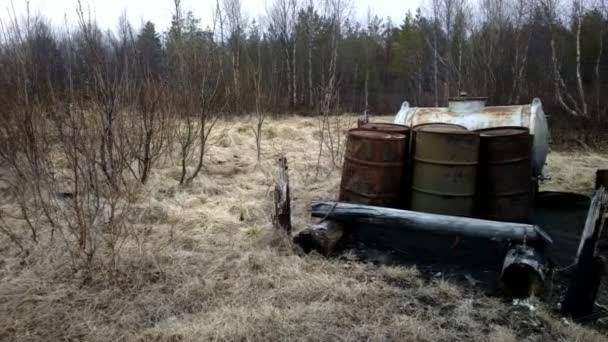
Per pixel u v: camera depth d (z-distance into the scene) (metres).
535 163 4.68
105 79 4.94
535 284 3.08
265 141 9.47
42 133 4.81
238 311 2.88
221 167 6.96
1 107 5.10
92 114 4.74
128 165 5.32
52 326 2.74
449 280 3.41
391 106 21.62
